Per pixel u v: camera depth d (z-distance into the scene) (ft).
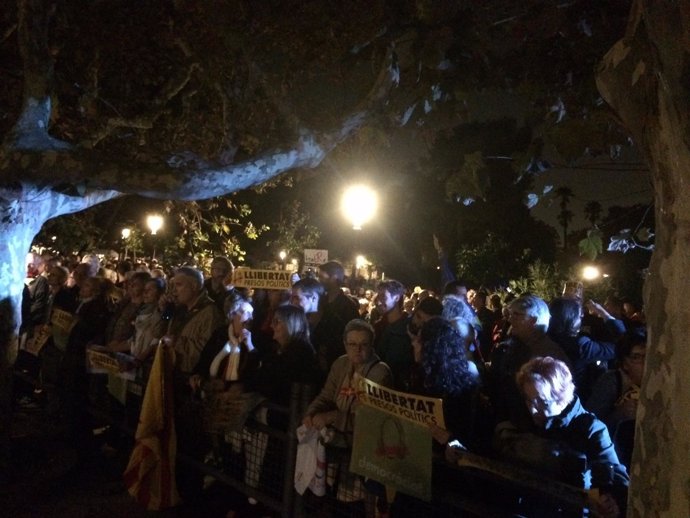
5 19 23.99
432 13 12.53
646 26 5.71
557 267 64.49
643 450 6.46
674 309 6.16
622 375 13.69
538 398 11.34
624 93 6.72
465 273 90.02
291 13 19.38
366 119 17.88
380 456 12.78
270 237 101.35
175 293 20.70
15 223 18.71
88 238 47.65
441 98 14.12
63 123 28.35
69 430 23.53
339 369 14.94
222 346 18.22
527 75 13.66
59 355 24.35
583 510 10.95
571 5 12.66
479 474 11.40
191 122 29.76
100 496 19.88
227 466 17.74
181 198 17.87
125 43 26.37
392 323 19.69
